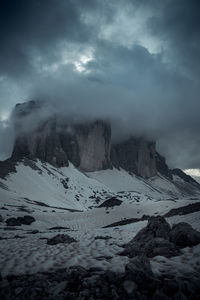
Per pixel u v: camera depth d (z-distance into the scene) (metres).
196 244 13.65
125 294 7.18
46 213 74.31
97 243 19.05
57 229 47.19
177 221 28.36
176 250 12.99
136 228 30.33
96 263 11.53
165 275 8.89
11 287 8.21
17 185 161.38
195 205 46.56
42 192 169.00
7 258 13.38
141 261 8.69
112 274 8.34
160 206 61.47
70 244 18.78
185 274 9.05
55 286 7.99
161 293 6.88
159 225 16.27
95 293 7.31
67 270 10.23
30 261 12.55
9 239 23.97
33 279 8.88
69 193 190.88
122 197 192.00
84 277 9.02
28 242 21.08
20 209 82.44
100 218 62.22
